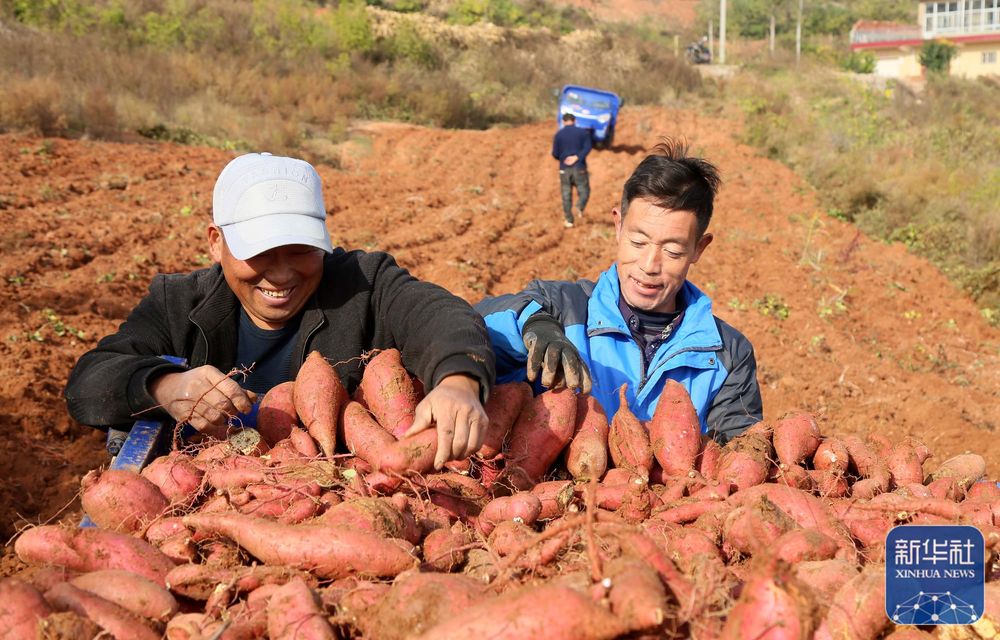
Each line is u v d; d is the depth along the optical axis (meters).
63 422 6.27
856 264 14.24
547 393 2.79
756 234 15.63
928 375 9.90
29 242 10.39
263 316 3.06
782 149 23.41
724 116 31.55
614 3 87.75
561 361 2.82
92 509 2.26
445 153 23.17
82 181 14.23
